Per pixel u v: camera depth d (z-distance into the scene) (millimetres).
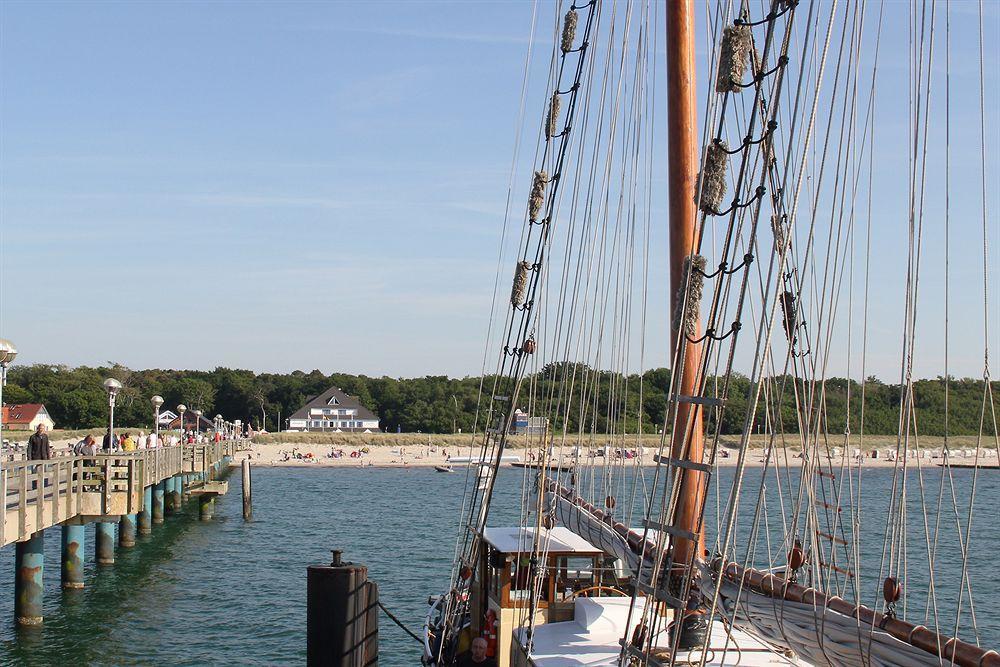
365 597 16219
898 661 7527
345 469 115000
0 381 23359
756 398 7801
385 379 184125
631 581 15352
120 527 44219
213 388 178250
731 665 11141
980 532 44031
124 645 26797
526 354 16719
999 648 22969
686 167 11812
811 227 9055
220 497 73875
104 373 164000
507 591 15359
